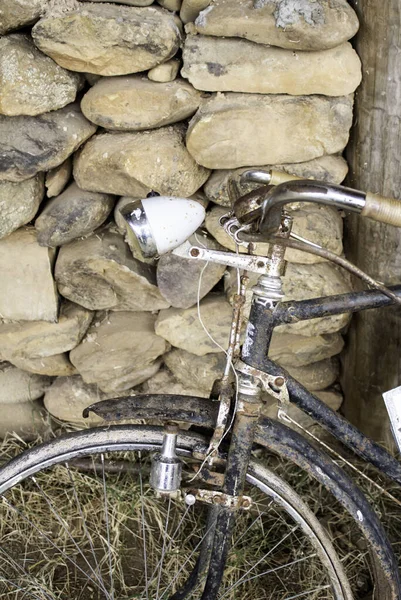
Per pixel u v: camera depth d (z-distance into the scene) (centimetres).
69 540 183
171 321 181
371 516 138
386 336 180
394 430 138
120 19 155
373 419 189
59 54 159
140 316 189
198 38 162
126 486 190
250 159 165
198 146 163
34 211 174
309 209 173
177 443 138
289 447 135
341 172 171
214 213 175
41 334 186
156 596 161
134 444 139
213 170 174
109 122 165
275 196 112
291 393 133
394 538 183
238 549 178
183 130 170
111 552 178
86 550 180
